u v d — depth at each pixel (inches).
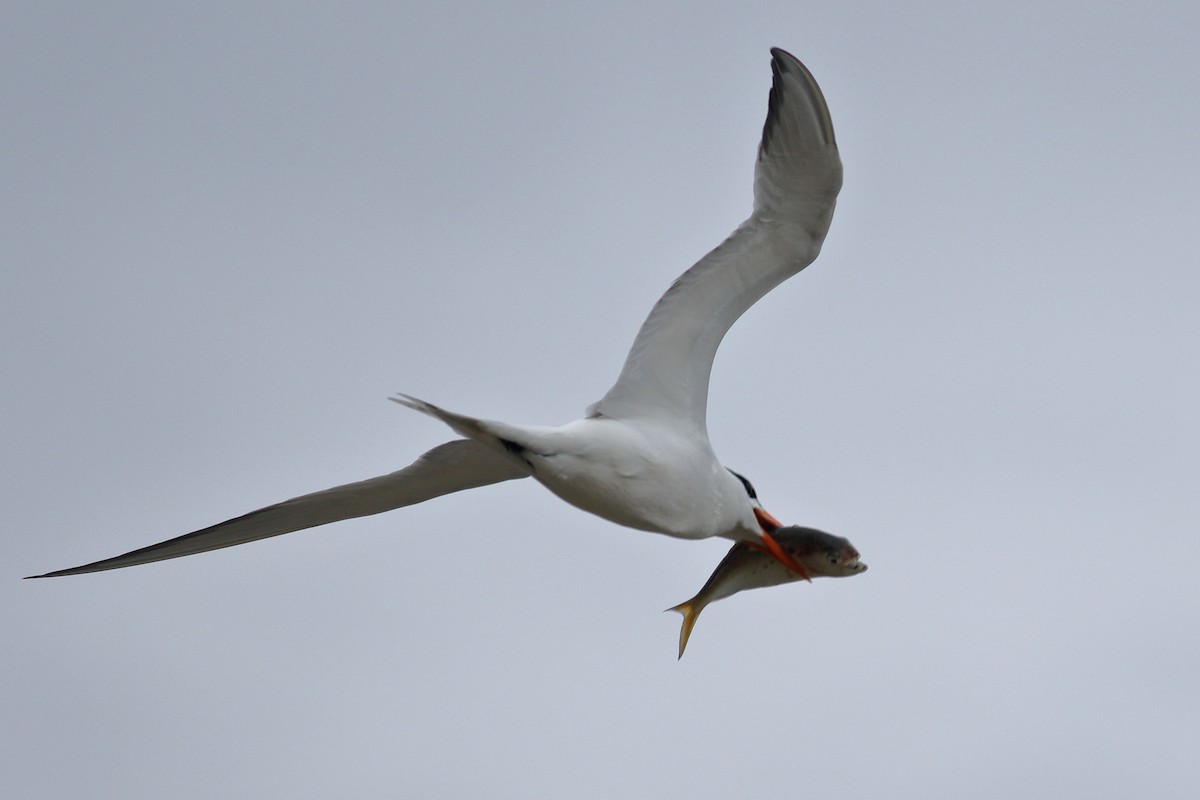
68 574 571.5
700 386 516.1
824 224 512.4
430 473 557.6
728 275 516.7
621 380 511.5
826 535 541.3
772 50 487.5
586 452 488.1
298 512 575.2
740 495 531.8
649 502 499.2
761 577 559.2
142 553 577.9
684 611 555.5
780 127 500.7
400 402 468.8
